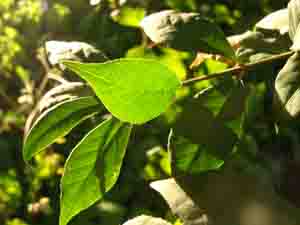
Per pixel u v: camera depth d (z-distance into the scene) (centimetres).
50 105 30
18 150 82
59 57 31
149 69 21
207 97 26
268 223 25
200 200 25
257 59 28
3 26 81
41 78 61
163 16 27
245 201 25
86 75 21
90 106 25
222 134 26
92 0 54
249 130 46
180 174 26
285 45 29
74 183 25
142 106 22
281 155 37
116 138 25
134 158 58
